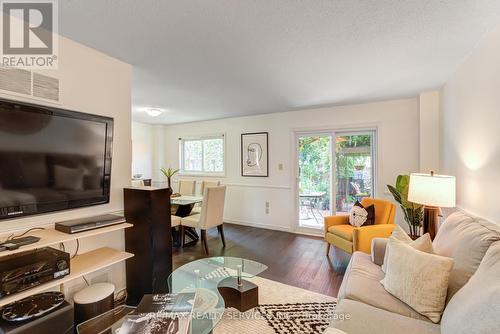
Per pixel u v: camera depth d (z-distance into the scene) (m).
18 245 1.42
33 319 1.50
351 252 2.95
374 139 4.12
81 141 1.95
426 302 1.43
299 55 2.25
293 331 1.92
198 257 3.46
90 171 2.02
